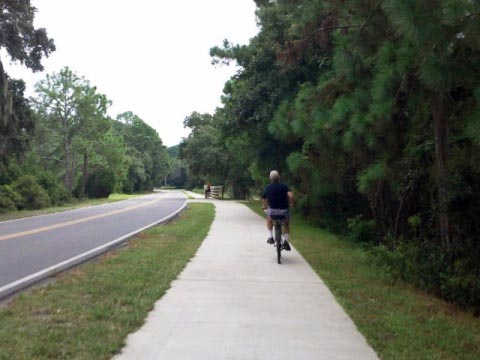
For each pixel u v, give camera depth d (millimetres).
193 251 11930
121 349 5129
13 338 5344
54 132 52812
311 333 5703
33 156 44875
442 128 7230
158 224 20875
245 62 22359
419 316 6438
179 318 6258
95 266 9836
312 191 16484
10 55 30000
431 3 5098
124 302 6969
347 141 8266
